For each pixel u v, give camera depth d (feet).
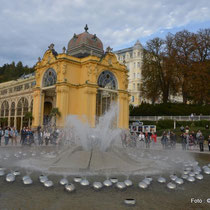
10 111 184.03
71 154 39.68
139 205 22.17
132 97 258.98
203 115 141.49
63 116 122.11
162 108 158.10
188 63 156.25
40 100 140.56
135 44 272.51
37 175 32.99
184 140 83.92
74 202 22.58
